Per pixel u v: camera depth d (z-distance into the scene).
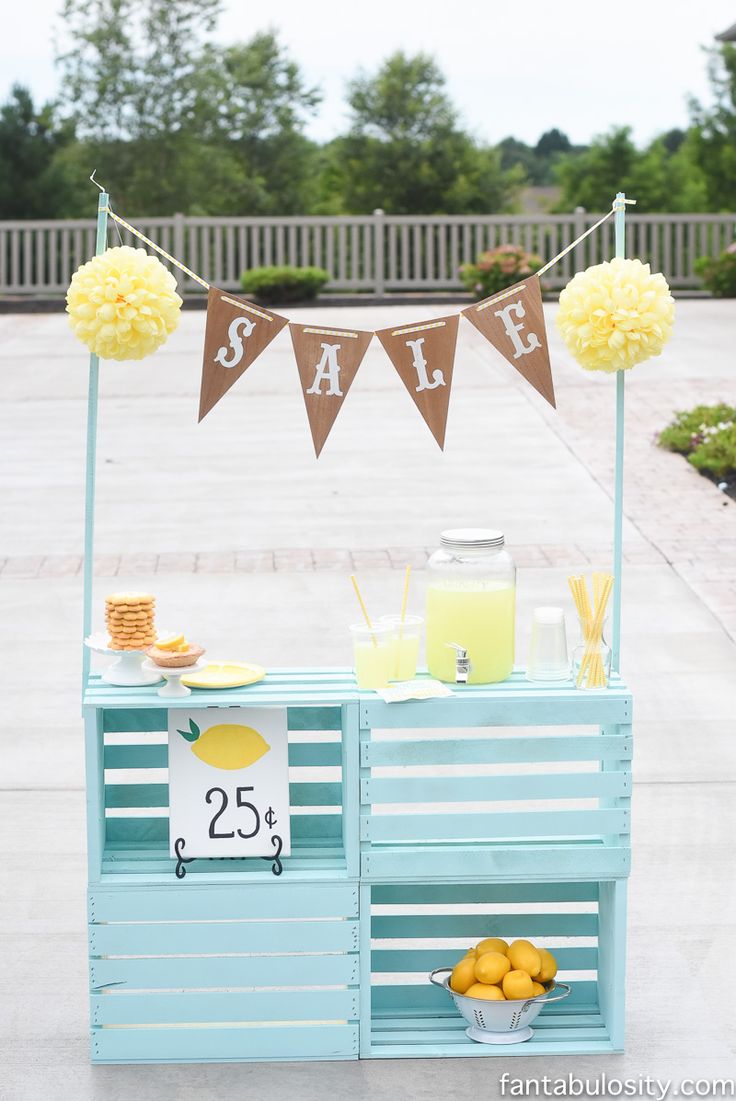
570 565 8.13
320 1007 3.86
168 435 11.57
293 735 6.07
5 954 4.32
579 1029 3.96
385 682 3.89
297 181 35.12
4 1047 3.88
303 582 7.90
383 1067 3.82
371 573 8.04
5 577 8.07
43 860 4.92
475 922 4.15
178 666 3.83
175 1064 3.84
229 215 34.19
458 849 3.85
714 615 7.36
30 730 6.07
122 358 3.81
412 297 20.56
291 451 10.98
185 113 32.88
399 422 11.91
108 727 4.01
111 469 10.51
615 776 3.88
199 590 7.80
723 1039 3.91
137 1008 3.84
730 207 33.50
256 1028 3.84
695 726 6.03
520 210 33.75
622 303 3.78
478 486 9.90
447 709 3.82
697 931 4.43
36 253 22.12
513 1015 3.88
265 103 34.91
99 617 7.43
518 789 3.86
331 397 3.84
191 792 3.86
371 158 33.00
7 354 15.51
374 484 10.00
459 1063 3.83
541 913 4.30
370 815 3.83
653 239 21.77
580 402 12.48
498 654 3.97
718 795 5.40
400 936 4.16
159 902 3.82
